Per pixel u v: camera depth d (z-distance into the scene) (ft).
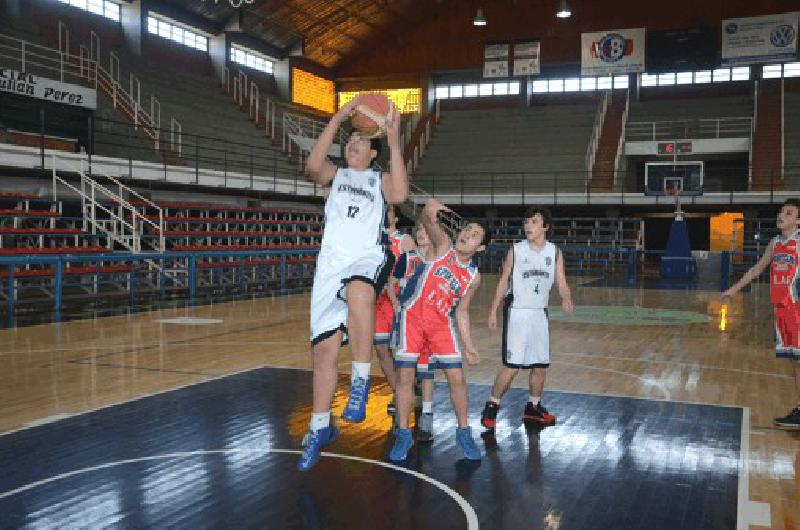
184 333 31.12
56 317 35.76
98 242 50.21
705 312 42.70
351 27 103.60
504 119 104.58
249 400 18.84
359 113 10.18
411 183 95.40
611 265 84.43
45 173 48.83
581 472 13.43
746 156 92.22
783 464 14.10
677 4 96.68
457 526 10.73
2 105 52.44
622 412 18.38
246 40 94.79
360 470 13.32
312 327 10.23
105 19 77.71
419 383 16.88
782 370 24.63
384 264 10.18
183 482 12.46
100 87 66.64
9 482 12.33
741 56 90.79
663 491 12.44
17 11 66.95
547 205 84.99
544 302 16.57
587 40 96.27
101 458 13.74
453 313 14.44
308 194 75.20
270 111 94.38
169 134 71.20
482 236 13.78
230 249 57.11
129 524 10.58
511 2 104.17
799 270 16.92
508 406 18.86
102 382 20.94
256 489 12.18
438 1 104.53
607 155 91.97
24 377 21.52
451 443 15.28
